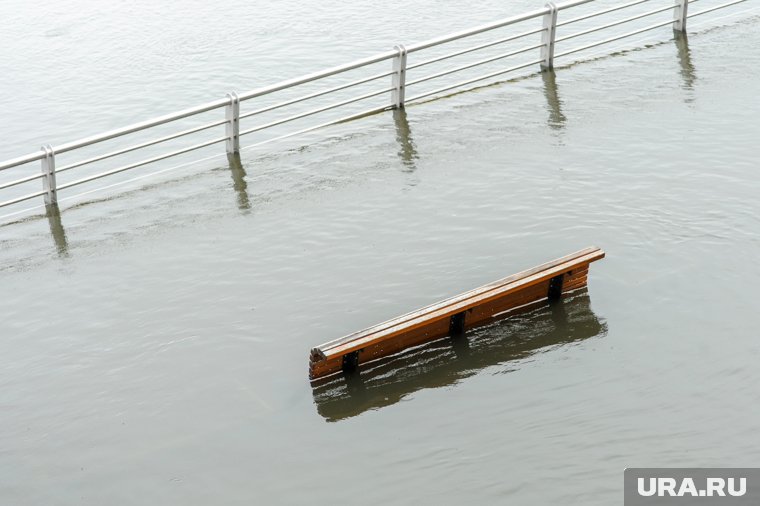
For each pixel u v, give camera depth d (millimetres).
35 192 45875
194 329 35562
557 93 53500
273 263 39406
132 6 70812
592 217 40781
